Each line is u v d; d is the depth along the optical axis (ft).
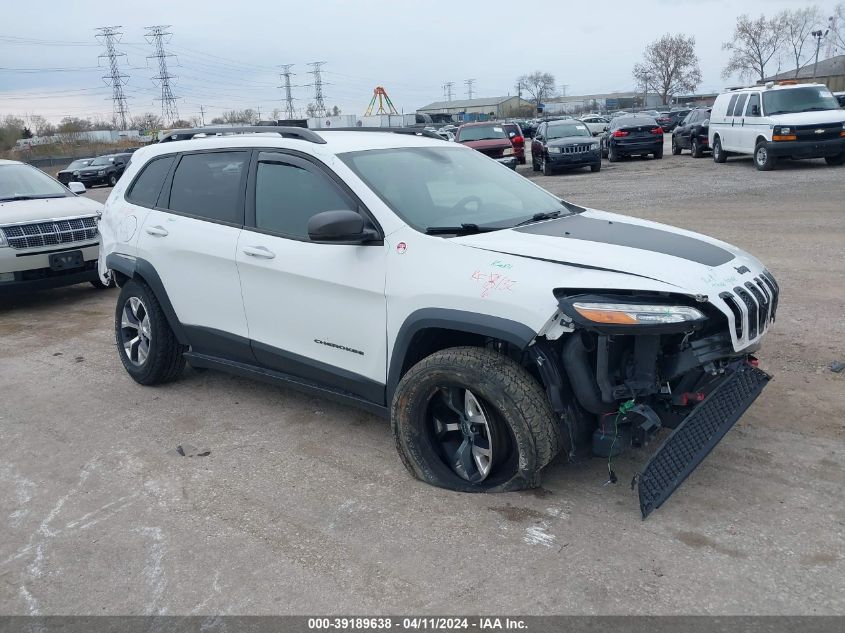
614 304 10.45
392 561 10.59
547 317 10.75
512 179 16.08
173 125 268.00
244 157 15.62
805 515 11.03
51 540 11.73
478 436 12.17
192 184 16.78
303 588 10.12
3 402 18.13
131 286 18.19
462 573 10.19
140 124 281.54
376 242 12.97
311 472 13.48
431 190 14.06
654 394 11.40
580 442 11.58
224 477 13.50
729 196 45.60
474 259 11.86
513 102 398.21
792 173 55.93
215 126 17.88
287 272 14.16
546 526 11.16
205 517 12.13
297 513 12.08
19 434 16.08
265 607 9.78
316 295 13.84
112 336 23.80
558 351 11.37
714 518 11.09
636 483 10.84
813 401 15.06
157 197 17.61
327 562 10.68
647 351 10.96
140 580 10.54
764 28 260.83
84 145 216.74
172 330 17.54
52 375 20.03
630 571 9.97
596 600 9.45
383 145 14.98
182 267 16.46
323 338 13.98
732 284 11.43
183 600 10.04
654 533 10.81
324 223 12.23
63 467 14.32
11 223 26.45
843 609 9.02
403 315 12.40
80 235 28.04
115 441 15.38
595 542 10.68
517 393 11.20
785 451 13.03
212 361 16.83
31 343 23.50
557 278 11.04
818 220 34.99
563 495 12.02
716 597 9.36
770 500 11.50
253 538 11.43
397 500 12.28
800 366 16.99
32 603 10.18
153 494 13.01
